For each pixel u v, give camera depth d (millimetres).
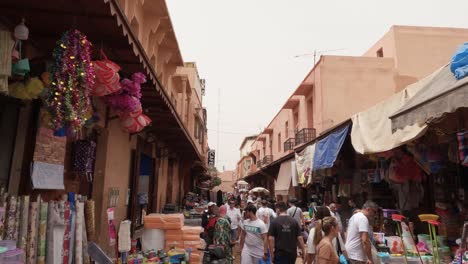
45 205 3131
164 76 10188
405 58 16969
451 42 17375
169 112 6664
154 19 7480
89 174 5027
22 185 3338
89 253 3764
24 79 3072
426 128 4734
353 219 5543
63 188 4008
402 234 5746
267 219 8977
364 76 16594
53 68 2934
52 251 3154
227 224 6535
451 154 4992
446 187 5773
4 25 3162
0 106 3307
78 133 4688
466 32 17562
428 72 16938
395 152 6402
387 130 5746
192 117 19578
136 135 8031
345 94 16281
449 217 5613
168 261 5684
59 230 3305
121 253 5543
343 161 9133
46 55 3701
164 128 8367
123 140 6660
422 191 6527
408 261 5238
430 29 17500
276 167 18672
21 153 3377
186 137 9883
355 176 8648
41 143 3561
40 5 2887
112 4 2861
